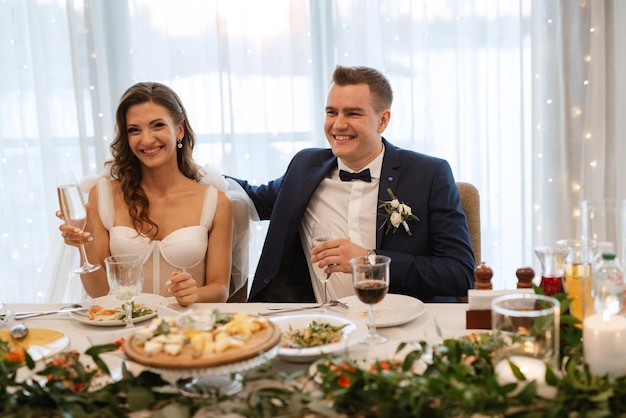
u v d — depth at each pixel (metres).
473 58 3.60
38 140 3.79
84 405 1.25
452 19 3.57
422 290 2.32
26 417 1.22
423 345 1.36
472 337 1.54
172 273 2.56
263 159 3.74
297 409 1.20
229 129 3.66
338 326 1.66
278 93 3.67
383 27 3.58
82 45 3.62
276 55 3.63
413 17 3.60
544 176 3.68
